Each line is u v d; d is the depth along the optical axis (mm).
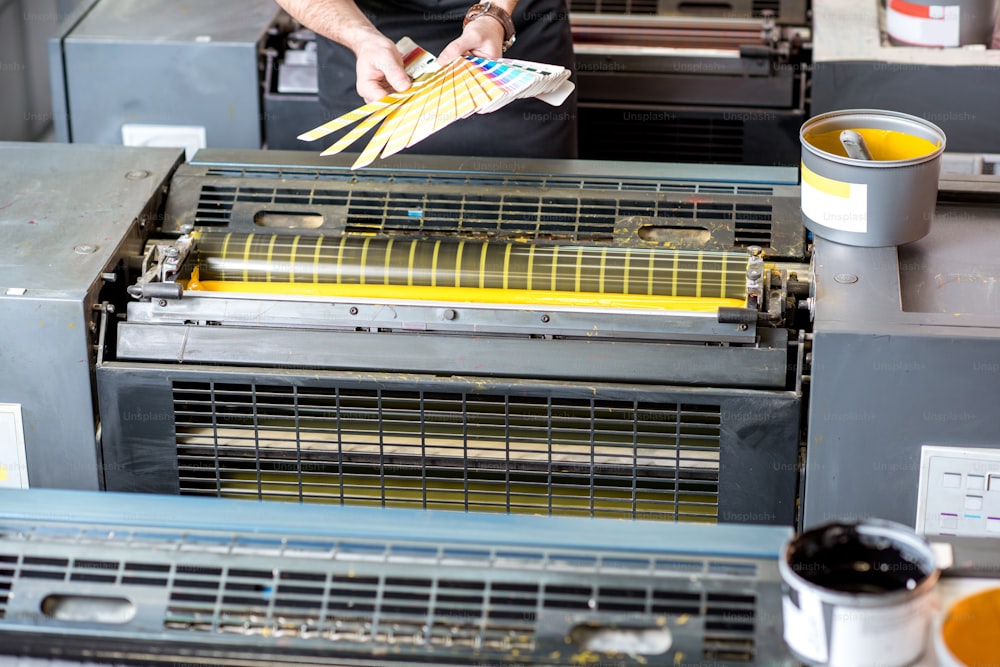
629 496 1791
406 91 1959
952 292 1789
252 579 1249
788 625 1164
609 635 1217
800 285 1796
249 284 1815
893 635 1118
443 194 1979
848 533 1204
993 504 1675
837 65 2791
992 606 1149
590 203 1948
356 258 1814
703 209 1934
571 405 1778
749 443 1677
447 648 1196
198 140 2979
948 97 2781
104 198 1956
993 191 1991
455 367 1711
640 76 2969
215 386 1755
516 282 1785
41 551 1282
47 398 1753
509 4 2238
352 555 1266
